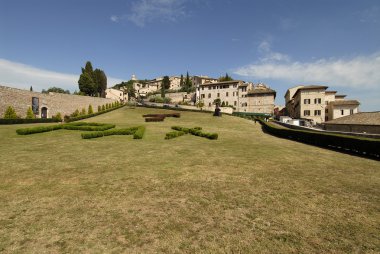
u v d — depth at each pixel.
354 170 10.40
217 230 4.77
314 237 4.61
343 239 4.57
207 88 82.81
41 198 6.16
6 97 35.19
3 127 25.22
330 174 9.52
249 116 67.12
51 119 38.34
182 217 5.29
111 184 7.41
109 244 4.16
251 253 4.03
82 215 5.24
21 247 4.00
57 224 4.81
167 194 6.68
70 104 51.81
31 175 8.18
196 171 9.26
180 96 96.56
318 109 57.69
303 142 22.05
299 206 6.11
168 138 19.41
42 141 16.78
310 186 7.82
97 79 92.31
